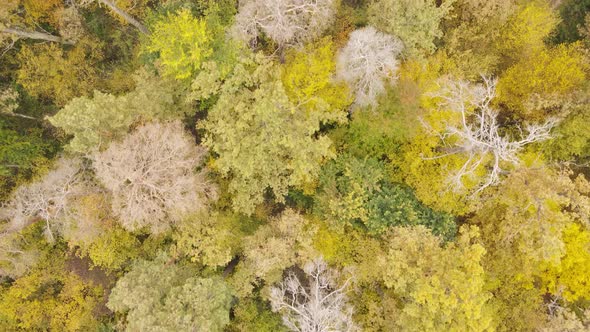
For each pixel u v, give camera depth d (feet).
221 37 67.77
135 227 69.56
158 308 61.21
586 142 69.26
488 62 69.56
